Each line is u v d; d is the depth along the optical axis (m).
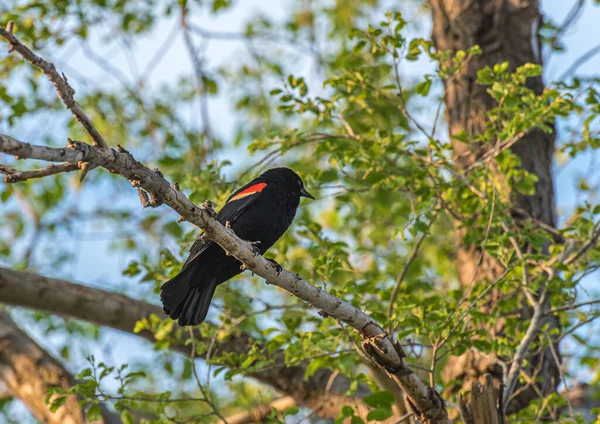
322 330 9.36
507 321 10.35
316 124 11.11
